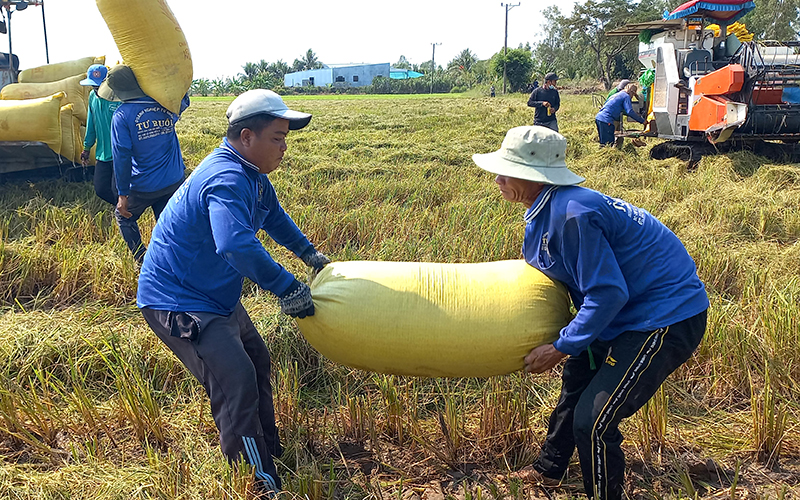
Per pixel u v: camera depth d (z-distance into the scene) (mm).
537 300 2459
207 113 23203
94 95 5551
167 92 4961
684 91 10047
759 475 2855
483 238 5371
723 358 3496
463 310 2445
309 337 2598
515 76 57938
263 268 2354
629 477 2840
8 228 5992
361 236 5980
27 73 7738
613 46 55219
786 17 48906
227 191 2414
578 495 2766
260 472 2529
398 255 5129
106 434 3100
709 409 3346
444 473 2938
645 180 8875
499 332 2428
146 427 3082
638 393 2332
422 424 3262
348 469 2934
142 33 4781
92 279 4801
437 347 2453
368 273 2553
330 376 3686
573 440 2736
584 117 19234
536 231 2410
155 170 5066
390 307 2457
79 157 7328
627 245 2312
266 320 3934
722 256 5004
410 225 6039
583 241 2221
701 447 3051
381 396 3467
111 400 3344
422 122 17875
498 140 12945
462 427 3135
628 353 2324
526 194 2465
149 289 2576
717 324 3670
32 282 4871
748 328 3803
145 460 2893
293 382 3377
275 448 2980
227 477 2531
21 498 2576
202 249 2498
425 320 2441
